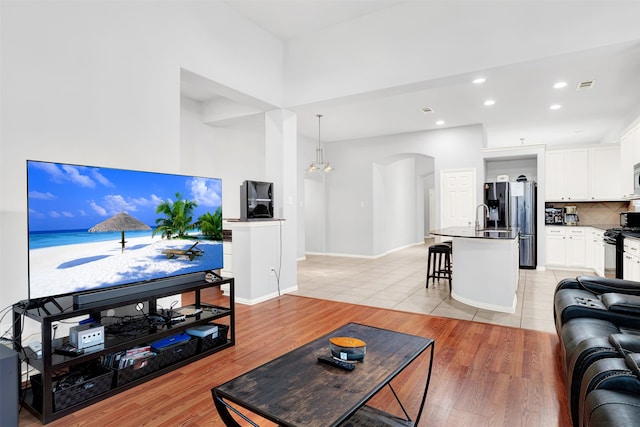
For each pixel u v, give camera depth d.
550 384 2.30
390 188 9.58
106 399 2.16
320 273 6.38
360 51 4.11
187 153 5.50
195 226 2.94
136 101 3.00
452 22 3.58
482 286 4.04
